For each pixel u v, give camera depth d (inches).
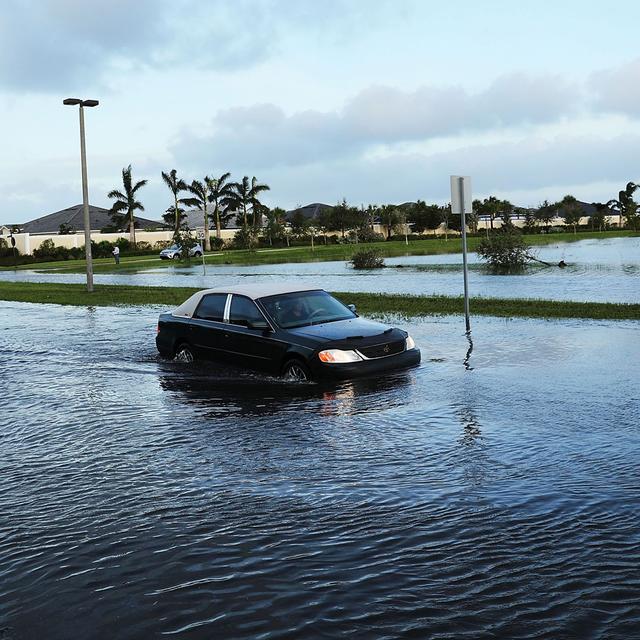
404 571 168.4
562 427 288.2
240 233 3245.6
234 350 434.3
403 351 409.1
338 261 2058.3
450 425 297.7
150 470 252.5
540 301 722.2
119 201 3486.7
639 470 234.2
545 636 139.9
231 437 291.7
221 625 147.3
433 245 2876.5
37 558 182.2
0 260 3090.6
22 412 351.9
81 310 863.1
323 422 310.3
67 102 1178.0
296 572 169.6
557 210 4628.4
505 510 203.8
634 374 380.5
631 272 1194.0
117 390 396.8
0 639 144.6
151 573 171.8
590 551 176.1
